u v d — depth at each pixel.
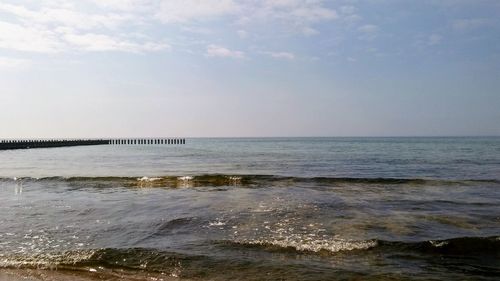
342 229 8.52
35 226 8.90
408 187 15.99
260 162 34.19
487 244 7.14
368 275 5.73
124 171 24.95
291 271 5.89
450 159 37.00
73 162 34.62
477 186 16.30
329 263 6.30
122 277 5.77
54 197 13.19
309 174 22.70
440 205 11.55
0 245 7.39
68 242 7.57
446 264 6.28
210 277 5.73
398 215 10.00
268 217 9.79
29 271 6.05
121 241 7.62
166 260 6.40
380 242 7.36
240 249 7.05
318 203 11.82
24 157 43.22
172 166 29.66
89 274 5.92
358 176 21.50
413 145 88.44
